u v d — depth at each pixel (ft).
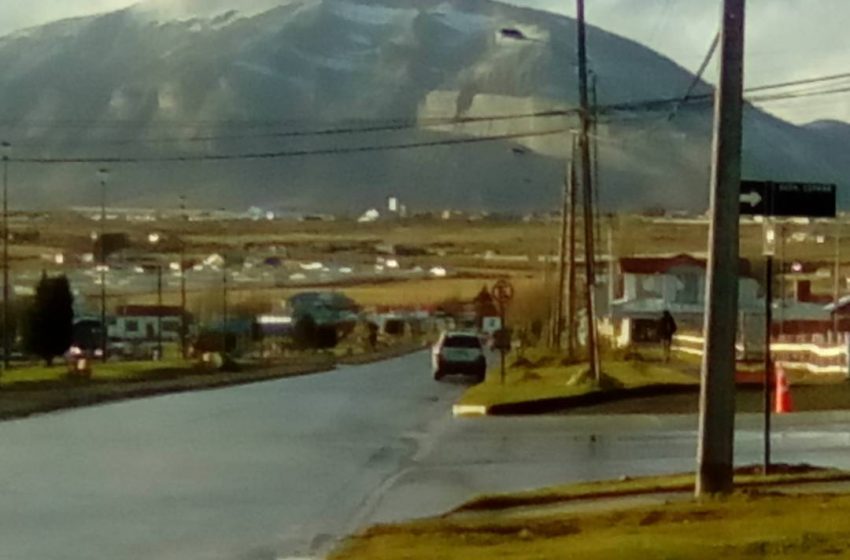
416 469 116.37
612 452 127.34
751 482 88.74
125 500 97.19
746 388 202.28
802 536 63.00
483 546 68.08
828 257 570.87
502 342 226.99
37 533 81.56
